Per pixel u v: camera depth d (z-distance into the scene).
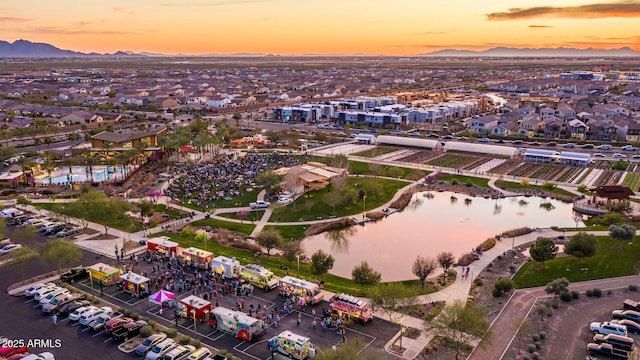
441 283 98.19
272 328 80.62
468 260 109.94
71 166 190.50
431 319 79.44
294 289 90.44
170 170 191.75
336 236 132.25
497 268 106.44
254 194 159.62
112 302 89.38
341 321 81.38
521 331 78.94
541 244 103.81
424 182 179.75
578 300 90.12
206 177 179.25
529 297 91.94
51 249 96.31
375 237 131.00
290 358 71.69
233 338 78.12
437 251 120.12
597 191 143.25
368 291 87.62
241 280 97.38
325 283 99.00
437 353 73.88
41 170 191.12
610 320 82.44
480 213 150.38
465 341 72.25
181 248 114.69
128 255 110.38
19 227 126.81
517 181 177.62
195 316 82.06
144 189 166.25
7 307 86.62
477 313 74.69
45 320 82.62
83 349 74.31
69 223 129.62
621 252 108.44
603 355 72.88
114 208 126.88
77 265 104.50
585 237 103.94
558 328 80.81
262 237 112.75
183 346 73.44
